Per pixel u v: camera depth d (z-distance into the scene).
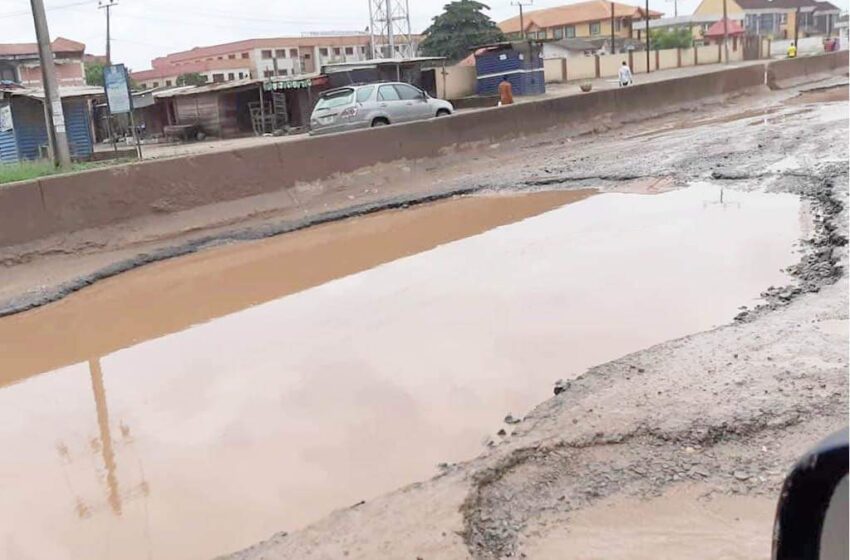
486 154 14.92
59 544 3.74
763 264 6.99
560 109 17.25
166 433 4.81
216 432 4.74
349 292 7.48
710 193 10.34
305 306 7.17
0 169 13.08
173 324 7.06
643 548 3.12
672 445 3.83
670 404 4.21
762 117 18.73
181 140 39.34
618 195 10.96
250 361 5.89
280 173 11.38
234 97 39.50
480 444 4.24
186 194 10.30
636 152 14.38
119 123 40.12
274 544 3.41
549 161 14.52
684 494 3.46
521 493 3.60
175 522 3.82
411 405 4.82
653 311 6.08
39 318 7.59
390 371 5.39
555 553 3.15
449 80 42.38
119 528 3.82
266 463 4.30
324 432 4.58
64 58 55.91
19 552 3.69
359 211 11.29
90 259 9.18
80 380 5.89
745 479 3.51
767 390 4.23
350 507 3.62
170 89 43.56
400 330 6.23
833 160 11.22
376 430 4.53
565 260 7.84
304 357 5.84
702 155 13.08
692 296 6.33
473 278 7.54
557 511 3.44
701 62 64.94
